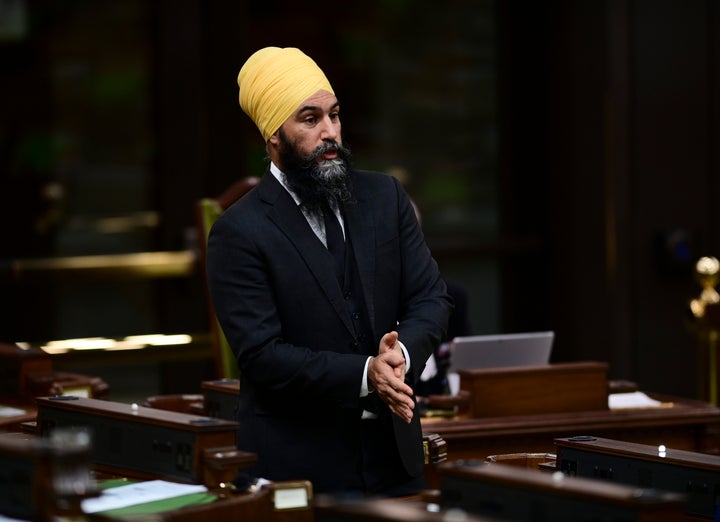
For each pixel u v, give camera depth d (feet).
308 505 33.68
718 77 86.53
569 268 87.10
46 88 77.77
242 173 80.43
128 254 79.00
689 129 86.43
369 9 84.38
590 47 85.51
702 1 86.17
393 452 38.60
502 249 86.94
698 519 34.24
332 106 38.99
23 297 77.10
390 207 39.81
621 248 85.66
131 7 78.64
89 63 78.33
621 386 56.90
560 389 52.39
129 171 79.10
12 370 51.42
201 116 79.66
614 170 85.46
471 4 86.99
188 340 76.38
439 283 40.01
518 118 87.97
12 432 45.50
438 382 56.65
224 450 34.47
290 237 38.50
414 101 85.97
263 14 81.51
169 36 78.84
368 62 84.69
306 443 38.29
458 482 30.94
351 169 39.60
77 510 29.30
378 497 38.19
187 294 79.51
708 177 86.74
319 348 38.37
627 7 85.15
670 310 86.38
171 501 32.81
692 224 86.53
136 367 77.00
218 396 48.70
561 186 87.10
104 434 37.09
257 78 39.27
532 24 87.45
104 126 78.59
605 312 85.92
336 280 38.58
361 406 38.17
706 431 53.72
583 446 36.76
